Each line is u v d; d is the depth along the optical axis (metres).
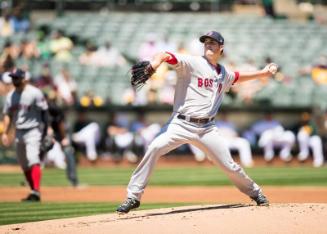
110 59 88.25
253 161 80.50
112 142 78.38
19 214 33.03
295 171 69.00
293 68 89.19
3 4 95.88
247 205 28.55
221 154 27.27
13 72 40.12
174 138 26.73
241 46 92.62
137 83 25.45
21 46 88.25
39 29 95.44
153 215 26.47
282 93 84.69
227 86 27.88
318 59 91.06
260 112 81.62
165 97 80.56
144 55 87.56
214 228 23.25
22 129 40.41
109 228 23.80
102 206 37.00
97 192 48.06
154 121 80.69
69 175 51.66
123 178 61.34
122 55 90.00
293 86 86.25
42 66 86.62
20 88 40.56
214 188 51.56
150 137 78.25
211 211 26.31
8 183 56.56
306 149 80.06
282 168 73.44
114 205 37.66
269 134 79.31
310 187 51.44
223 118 80.75
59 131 50.03
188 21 97.19
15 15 95.31
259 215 25.12
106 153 79.00
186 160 80.81
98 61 88.06
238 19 98.62
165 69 82.81
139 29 95.12
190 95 26.72
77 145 76.75
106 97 82.81
